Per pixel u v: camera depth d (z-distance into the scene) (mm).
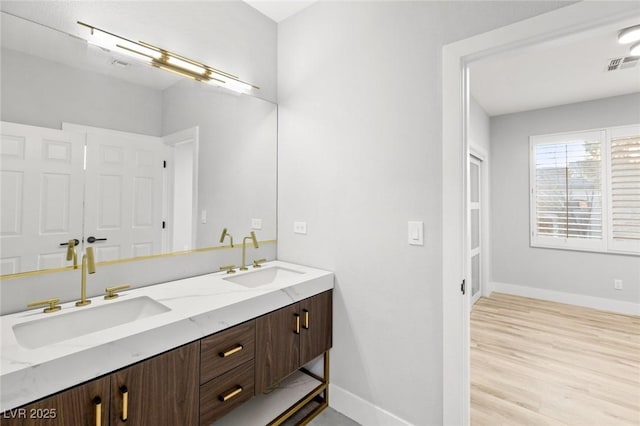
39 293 1226
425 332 1501
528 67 2771
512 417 1767
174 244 1680
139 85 1542
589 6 1071
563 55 2551
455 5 1395
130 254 1503
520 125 4109
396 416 1606
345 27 1818
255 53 2094
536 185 4020
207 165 1833
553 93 3426
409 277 1555
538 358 2465
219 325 1247
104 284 1409
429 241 1484
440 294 1451
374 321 1690
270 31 2197
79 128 1344
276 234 2246
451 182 1392
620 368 2301
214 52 1865
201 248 1810
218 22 1884
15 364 806
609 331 2984
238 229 2006
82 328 1211
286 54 2174
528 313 3490
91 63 1383
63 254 1291
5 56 1163
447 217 1405
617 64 2707
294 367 1614
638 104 3381
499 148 4273
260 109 2127
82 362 883
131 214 1511
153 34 1594
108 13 1438
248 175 2051
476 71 2852
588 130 3664
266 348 1460
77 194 1335
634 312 3428
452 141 1387
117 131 1463
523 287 4137
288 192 2162
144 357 1019
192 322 1152
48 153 1259
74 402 873
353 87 1773
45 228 1248
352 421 1753
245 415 1637
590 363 2379
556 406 1862
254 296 1396
